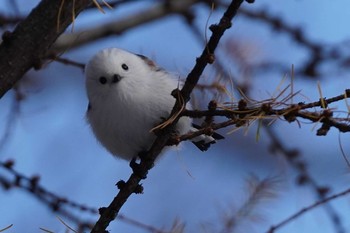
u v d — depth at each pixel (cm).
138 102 297
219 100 289
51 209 296
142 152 300
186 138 289
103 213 289
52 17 289
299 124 286
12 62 289
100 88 298
